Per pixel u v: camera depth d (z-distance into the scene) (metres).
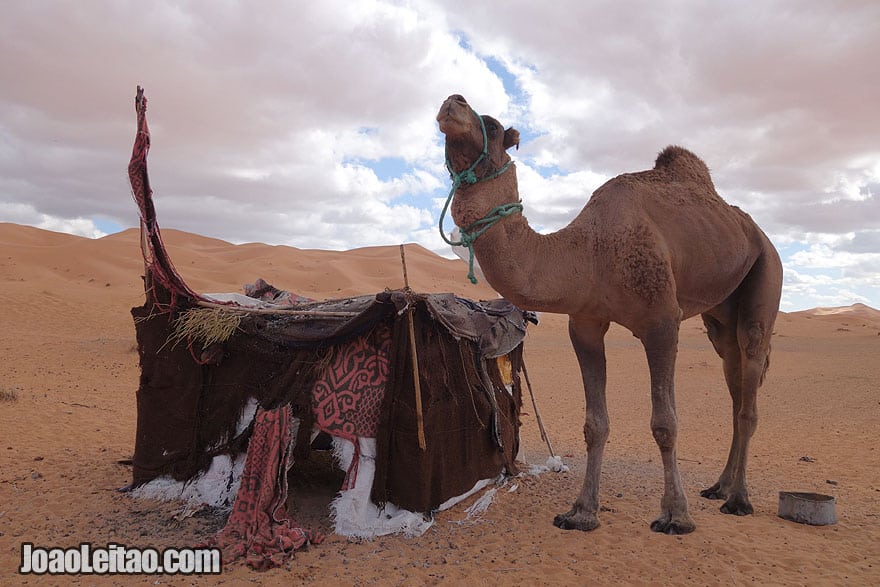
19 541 5.66
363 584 4.92
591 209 6.01
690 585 4.93
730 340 7.41
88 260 52.22
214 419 6.71
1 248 52.09
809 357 29.31
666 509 6.08
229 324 6.52
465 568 5.25
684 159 6.86
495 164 5.16
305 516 6.54
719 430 13.30
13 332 25.80
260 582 4.92
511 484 7.90
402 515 6.20
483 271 5.34
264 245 88.06
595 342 6.33
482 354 7.50
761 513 6.84
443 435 6.73
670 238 5.97
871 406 15.62
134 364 19.62
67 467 8.14
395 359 6.32
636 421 14.43
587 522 6.15
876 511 7.09
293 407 6.32
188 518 6.30
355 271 65.56
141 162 6.07
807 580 5.02
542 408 16.25
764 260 6.95
